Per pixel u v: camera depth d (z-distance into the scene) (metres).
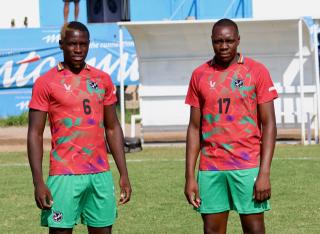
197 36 19.34
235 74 7.24
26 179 14.27
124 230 10.05
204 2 29.20
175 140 20.88
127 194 7.34
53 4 29.12
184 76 19.97
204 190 7.36
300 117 19.53
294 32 19.25
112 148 7.38
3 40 25.27
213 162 7.30
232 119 7.21
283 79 19.83
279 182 13.20
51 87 7.01
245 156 7.22
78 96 7.02
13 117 25.41
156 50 19.83
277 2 29.25
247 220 7.28
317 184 12.99
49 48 25.45
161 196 12.29
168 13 29.55
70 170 7.01
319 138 19.52
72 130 7.01
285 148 18.36
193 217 10.78
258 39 19.48
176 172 14.71
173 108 20.09
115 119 7.36
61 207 7.02
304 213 10.80
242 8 29.25
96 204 7.12
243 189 7.21
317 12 29.25
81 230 10.17
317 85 19.11
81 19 28.91
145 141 20.78
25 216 11.04
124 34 25.72
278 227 9.98
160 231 9.98
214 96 7.23
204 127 7.34
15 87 25.48
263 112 7.27
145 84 20.08
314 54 19.20
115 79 25.67
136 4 29.52
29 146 7.06
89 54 25.53
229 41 7.19
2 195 12.64
